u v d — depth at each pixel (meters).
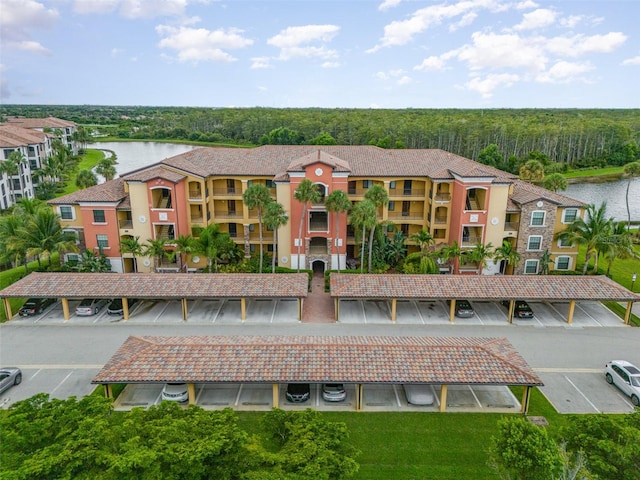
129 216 49.22
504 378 27.41
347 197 46.25
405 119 171.00
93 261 46.56
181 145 184.88
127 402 29.34
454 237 49.88
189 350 29.02
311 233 49.78
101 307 43.03
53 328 39.00
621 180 119.06
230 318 40.88
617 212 86.94
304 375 27.41
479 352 29.20
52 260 54.31
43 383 31.34
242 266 49.56
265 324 39.81
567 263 50.47
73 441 17.61
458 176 47.81
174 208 47.50
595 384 31.78
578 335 38.41
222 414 20.94
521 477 18.84
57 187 97.31
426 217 53.31
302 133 161.75
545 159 113.44
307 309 42.94
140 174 47.59
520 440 19.28
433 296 39.06
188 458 16.95
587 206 48.00
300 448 19.25
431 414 28.42
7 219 48.53
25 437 18.14
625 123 162.75
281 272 49.16
